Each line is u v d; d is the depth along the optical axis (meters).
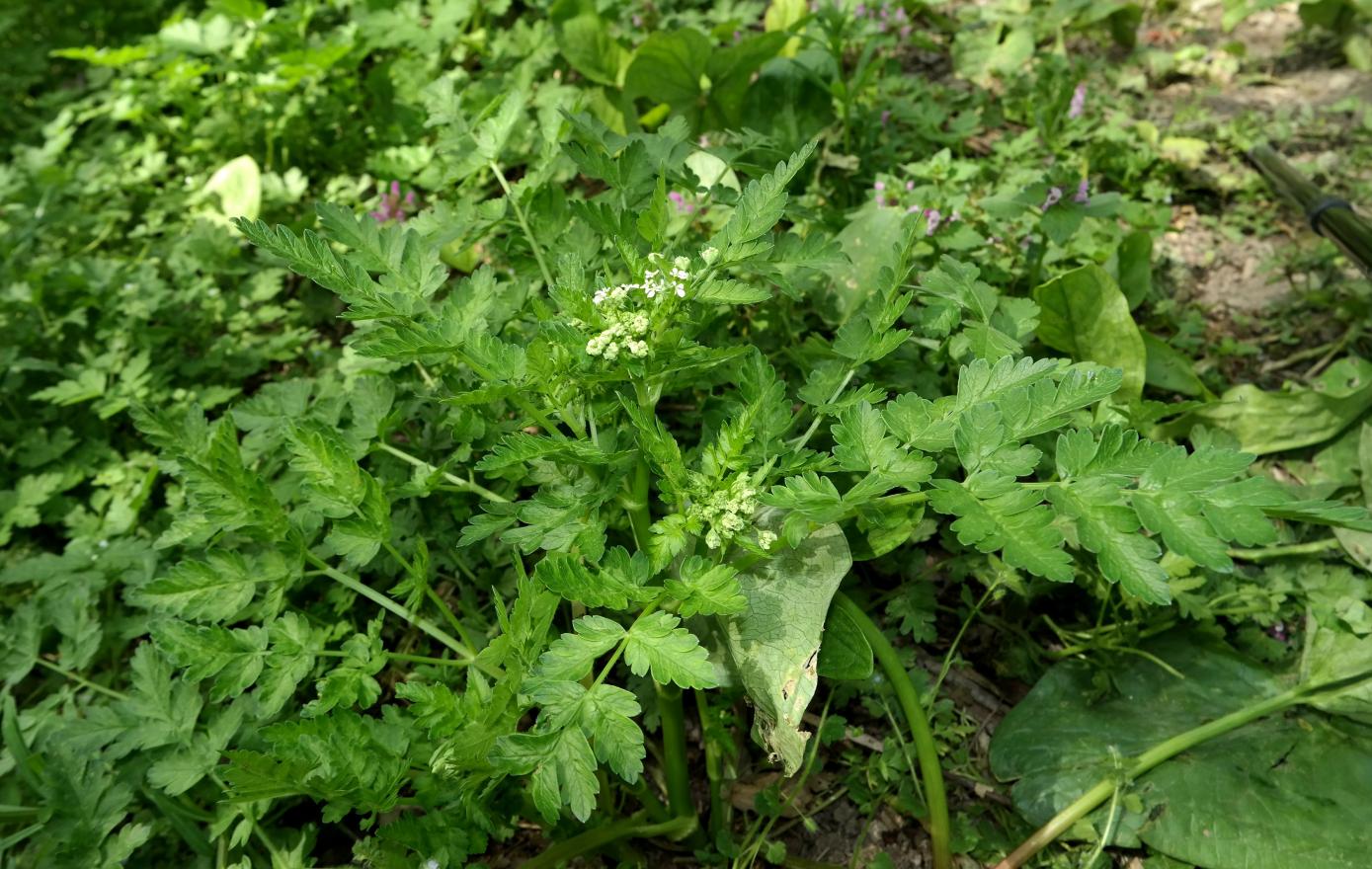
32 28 0.83
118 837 0.32
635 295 0.29
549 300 0.42
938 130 0.61
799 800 0.36
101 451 0.49
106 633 0.41
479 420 0.34
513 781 0.31
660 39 0.54
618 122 0.61
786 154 0.47
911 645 0.41
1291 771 0.33
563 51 0.60
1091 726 0.36
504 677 0.25
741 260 0.30
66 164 0.71
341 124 0.66
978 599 0.42
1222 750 0.34
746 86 0.58
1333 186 0.59
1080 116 0.61
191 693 0.33
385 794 0.28
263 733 0.27
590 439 0.30
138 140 0.71
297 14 0.70
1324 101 0.66
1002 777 0.35
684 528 0.29
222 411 0.51
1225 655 0.37
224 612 0.31
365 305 0.29
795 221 0.48
